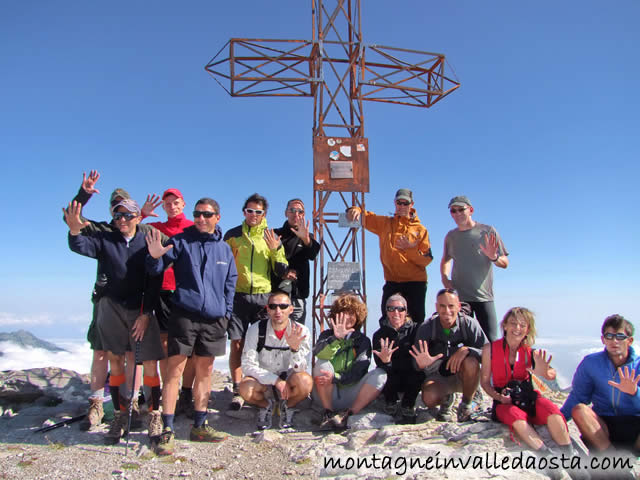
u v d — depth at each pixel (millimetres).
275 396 5887
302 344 5820
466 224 6988
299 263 6906
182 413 6070
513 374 4922
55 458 4730
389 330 6086
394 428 5172
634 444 4516
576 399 4828
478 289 6875
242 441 5316
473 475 3775
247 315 6508
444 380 5855
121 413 5332
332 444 5117
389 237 7441
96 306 5660
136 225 5605
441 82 8719
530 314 4898
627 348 4574
